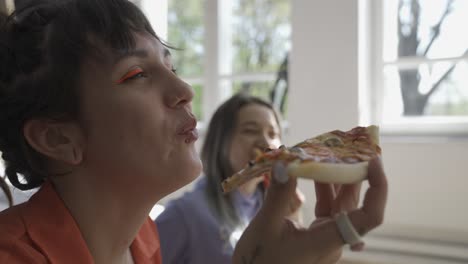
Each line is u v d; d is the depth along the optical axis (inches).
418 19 62.6
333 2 61.5
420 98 63.3
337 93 61.6
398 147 58.0
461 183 54.4
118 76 19.3
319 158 17.9
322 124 62.7
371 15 63.5
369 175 17.6
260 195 50.3
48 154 20.0
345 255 57.2
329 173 17.0
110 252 21.5
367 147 19.6
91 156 20.0
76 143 19.9
